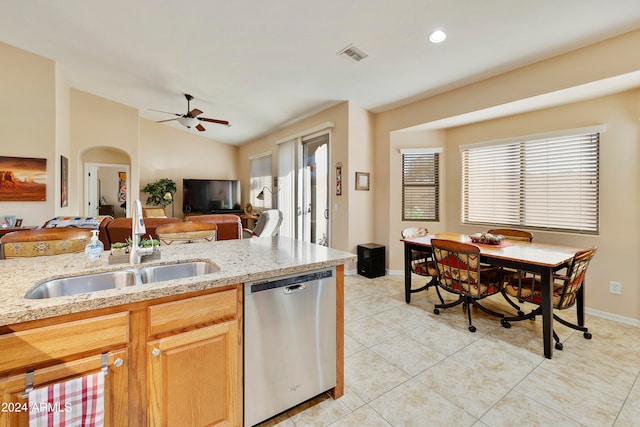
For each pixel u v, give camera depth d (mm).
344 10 2336
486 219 3854
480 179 3902
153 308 1157
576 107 3000
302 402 1604
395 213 4445
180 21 2744
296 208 5512
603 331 2566
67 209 5180
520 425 1522
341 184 4430
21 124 4062
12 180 4016
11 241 1781
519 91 2982
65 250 1897
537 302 2354
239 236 4023
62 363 1001
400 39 2652
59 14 2998
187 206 7219
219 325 1321
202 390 1288
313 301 1614
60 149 4570
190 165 7625
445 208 4301
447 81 3395
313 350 1627
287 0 2285
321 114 4785
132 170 5953
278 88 4039
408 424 1531
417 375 1953
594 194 2938
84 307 1015
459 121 3805
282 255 1777
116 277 1485
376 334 2537
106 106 5688
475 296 2566
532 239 3275
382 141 4520
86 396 1020
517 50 2680
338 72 3389
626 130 2705
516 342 2391
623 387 1812
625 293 2729
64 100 4816
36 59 4102
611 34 2375
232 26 2711
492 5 2137
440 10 2236
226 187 7559
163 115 6625
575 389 1800
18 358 937
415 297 3480
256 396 1442
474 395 1754
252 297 1405
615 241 2781
